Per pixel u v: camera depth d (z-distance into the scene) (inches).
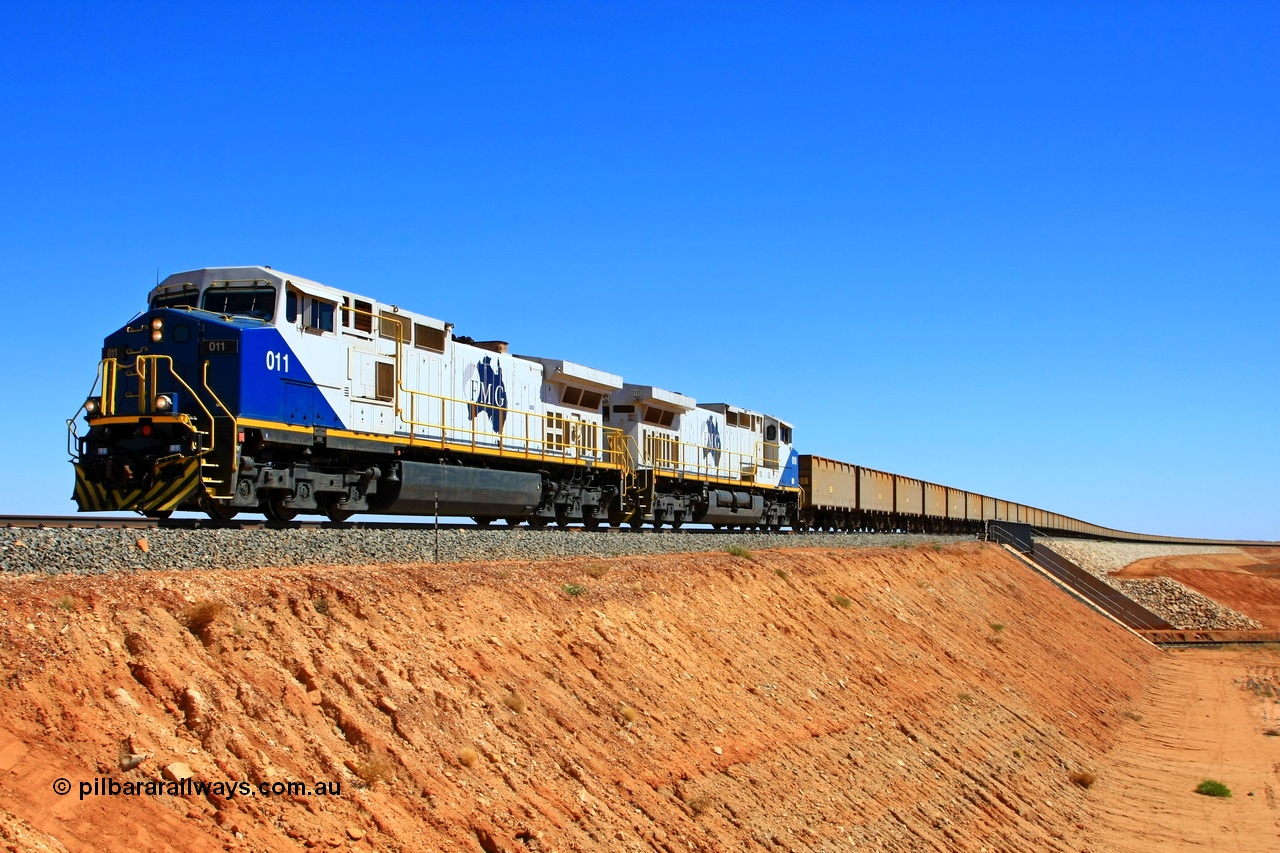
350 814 384.8
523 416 1158.3
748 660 800.9
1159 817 1029.8
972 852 729.0
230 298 823.1
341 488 870.4
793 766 681.6
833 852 606.2
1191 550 5654.5
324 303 860.6
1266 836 987.9
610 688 612.1
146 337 782.5
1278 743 1412.4
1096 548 3676.2
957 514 3307.1
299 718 421.1
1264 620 2933.1
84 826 313.3
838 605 1091.9
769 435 1923.0
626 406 1424.7
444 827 409.1
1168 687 1827.0
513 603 630.5
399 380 944.9
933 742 903.1
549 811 462.3
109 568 525.7
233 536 636.1
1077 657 1683.1
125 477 735.7
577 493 1246.3
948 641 1266.0
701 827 541.3
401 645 513.7
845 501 2287.2
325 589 518.3
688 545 1115.9
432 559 722.8
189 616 433.1
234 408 755.4
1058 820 916.6
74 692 364.2
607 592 732.7
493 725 502.9
